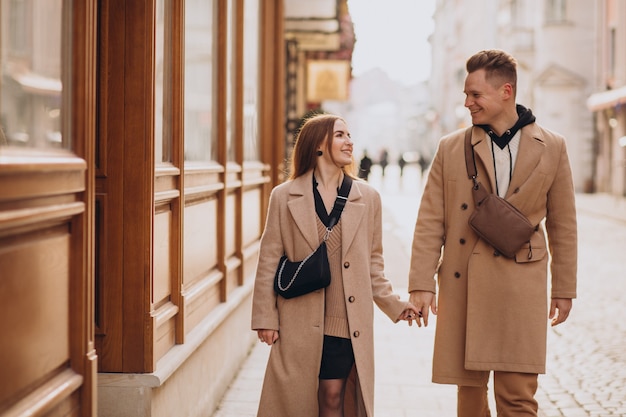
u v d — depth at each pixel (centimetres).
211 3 596
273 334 369
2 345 236
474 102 382
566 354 719
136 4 398
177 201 457
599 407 557
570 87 3347
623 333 804
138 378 396
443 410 546
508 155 382
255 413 532
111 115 402
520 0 3622
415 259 390
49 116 275
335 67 2044
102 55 400
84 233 292
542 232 388
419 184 4172
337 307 367
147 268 402
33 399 256
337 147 374
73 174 284
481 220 373
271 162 1013
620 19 2875
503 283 375
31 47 261
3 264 237
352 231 367
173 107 461
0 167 229
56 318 276
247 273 746
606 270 1247
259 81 918
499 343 376
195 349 473
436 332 391
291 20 1692
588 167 3309
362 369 361
